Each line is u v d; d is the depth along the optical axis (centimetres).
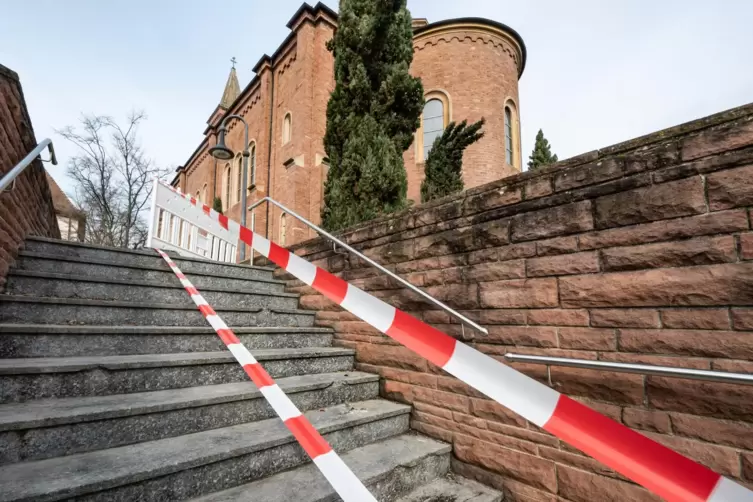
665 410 175
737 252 161
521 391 153
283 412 165
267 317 365
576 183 217
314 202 1323
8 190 266
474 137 814
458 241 275
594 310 202
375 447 253
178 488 173
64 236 2214
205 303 267
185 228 613
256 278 433
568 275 215
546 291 223
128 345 254
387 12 571
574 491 201
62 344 232
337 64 614
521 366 229
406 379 299
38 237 332
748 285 157
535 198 235
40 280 281
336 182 573
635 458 127
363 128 549
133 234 2297
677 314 175
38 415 172
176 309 308
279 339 333
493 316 247
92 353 241
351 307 206
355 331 353
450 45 1397
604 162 207
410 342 183
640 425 181
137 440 194
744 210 161
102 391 215
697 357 168
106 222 2186
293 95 1467
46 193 422
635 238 191
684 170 179
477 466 246
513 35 1449
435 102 1404
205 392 231
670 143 185
